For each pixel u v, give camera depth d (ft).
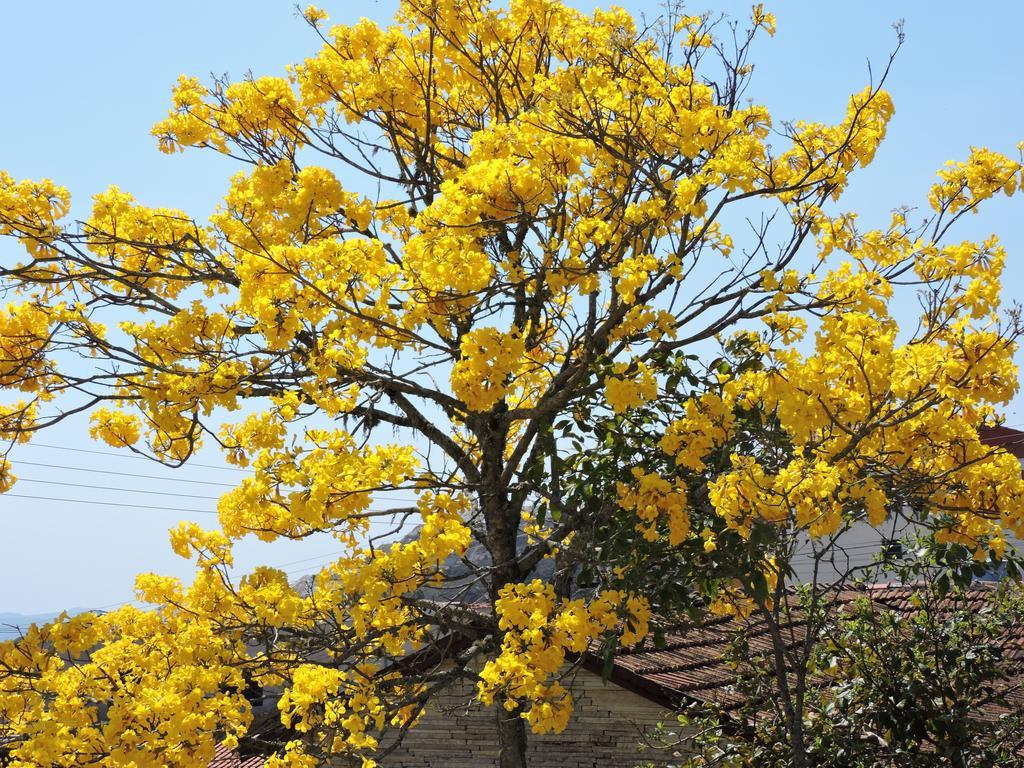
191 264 18.62
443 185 14.85
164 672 16.96
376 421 19.63
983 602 24.72
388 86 19.31
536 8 19.75
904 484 14.97
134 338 16.71
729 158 14.85
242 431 16.19
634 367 16.96
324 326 15.96
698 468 15.39
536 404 20.88
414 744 24.97
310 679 15.49
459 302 15.44
